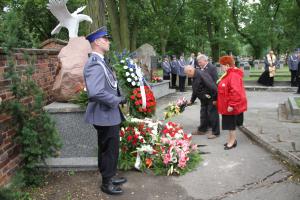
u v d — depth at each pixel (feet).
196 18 126.00
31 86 16.22
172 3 103.35
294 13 91.09
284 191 15.35
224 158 19.98
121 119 15.83
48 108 18.21
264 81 62.34
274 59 61.77
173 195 15.40
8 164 15.62
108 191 15.56
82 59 19.94
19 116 16.02
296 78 59.57
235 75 20.92
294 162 18.12
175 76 63.98
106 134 15.19
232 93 20.86
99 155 15.81
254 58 149.28
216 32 132.16
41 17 101.55
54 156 17.24
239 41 148.97
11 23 16.62
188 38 138.31
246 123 28.86
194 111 35.99
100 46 14.73
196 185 16.37
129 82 20.13
